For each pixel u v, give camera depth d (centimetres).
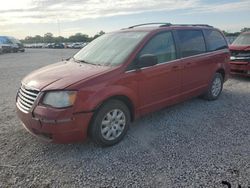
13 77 1091
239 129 442
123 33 487
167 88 469
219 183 289
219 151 363
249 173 306
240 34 940
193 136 416
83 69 399
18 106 382
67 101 337
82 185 294
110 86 372
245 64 806
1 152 371
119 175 312
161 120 489
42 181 303
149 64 407
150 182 296
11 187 292
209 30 602
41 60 2027
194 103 592
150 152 366
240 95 662
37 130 348
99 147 384
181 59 493
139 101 420
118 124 395
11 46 3341
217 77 616
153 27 484
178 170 318
